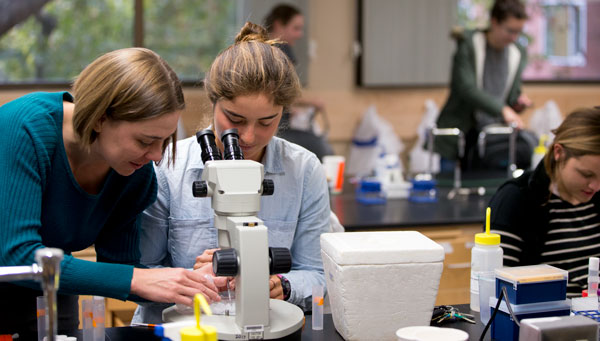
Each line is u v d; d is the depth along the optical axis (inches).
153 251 71.7
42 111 58.6
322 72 207.6
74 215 62.3
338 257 56.1
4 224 54.9
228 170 55.7
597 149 76.5
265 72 62.3
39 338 54.7
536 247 82.5
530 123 212.8
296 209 72.8
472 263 66.6
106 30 186.2
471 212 126.6
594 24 223.5
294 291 68.3
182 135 151.9
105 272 56.4
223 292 62.4
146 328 58.7
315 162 74.3
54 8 181.0
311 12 203.8
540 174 81.2
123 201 66.1
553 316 57.9
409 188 142.7
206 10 194.4
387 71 210.8
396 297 57.3
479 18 215.6
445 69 215.0
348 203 135.9
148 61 55.7
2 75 179.9
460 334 52.9
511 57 164.6
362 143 206.2
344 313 57.1
